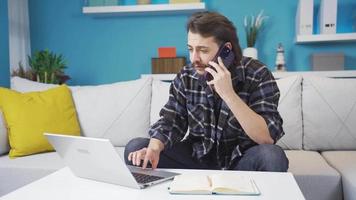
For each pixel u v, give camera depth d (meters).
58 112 1.90
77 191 0.85
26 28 2.93
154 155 1.13
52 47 2.96
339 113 1.81
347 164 1.48
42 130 1.80
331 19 2.44
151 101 2.03
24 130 1.76
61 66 2.61
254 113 1.12
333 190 1.37
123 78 2.93
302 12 2.47
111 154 0.84
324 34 2.46
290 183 0.88
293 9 2.69
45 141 1.79
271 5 2.71
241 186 0.82
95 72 2.95
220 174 0.92
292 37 2.70
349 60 2.65
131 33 2.89
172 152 1.29
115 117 1.98
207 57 1.11
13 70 2.64
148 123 2.00
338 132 1.81
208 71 1.11
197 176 0.91
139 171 1.01
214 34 1.09
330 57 2.51
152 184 0.89
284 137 1.84
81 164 0.94
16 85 2.15
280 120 1.20
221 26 1.10
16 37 2.80
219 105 1.27
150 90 2.04
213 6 2.77
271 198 0.77
